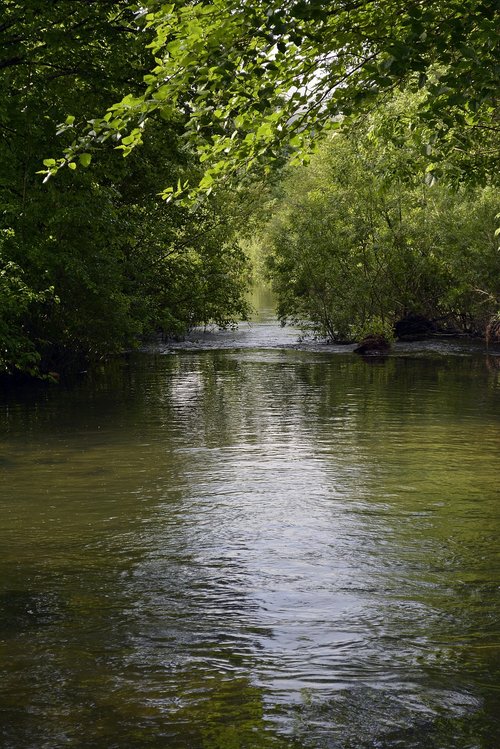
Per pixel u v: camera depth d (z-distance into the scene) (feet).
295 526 28.89
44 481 36.14
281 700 16.42
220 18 27.63
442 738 15.03
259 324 136.98
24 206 59.26
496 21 26.14
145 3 28.19
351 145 99.30
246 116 31.40
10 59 57.31
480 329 109.91
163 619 20.67
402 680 17.28
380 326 101.60
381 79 27.76
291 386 68.13
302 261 110.11
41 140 57.26
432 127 35.78
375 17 31.55
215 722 15.58
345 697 16.55
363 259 111.14
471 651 18.66
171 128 68.95
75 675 17.52
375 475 36.70
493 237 102.99
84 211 63.93
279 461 39.73
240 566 24.72
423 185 104.22
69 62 60.03
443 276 109.50
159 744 14.85
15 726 15.44
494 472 37.11
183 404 58.80
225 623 20.35
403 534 27.91
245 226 124.36
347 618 20.66
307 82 32.68
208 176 33.47
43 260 63.77
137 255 100.48
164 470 38.04
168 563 25.09
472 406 56.80
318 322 114.73
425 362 85.71
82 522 29.76
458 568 24.47
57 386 70.03
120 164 64.18
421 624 20.25
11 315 63.26
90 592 22.66
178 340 113.19
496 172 51.72
